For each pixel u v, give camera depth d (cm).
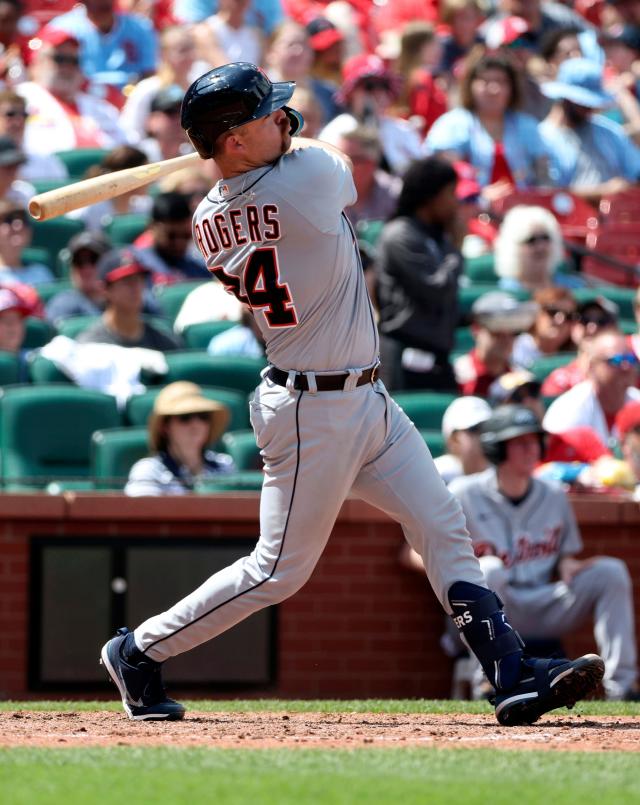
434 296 2964
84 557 2520
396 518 1443
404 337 2981
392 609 2573
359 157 3612
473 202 3756
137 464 2603
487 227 3847
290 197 1320
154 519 2530
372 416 1386
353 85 4038
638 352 3241
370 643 2567
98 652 2522
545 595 2503
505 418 2512
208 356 2983
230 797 1013
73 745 1309
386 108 4075
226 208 1349
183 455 2609
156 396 2856
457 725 1517
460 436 2645
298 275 1344
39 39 4466
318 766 1162
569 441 2823
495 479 2538
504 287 3575
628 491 2712
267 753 1236
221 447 2792
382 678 2566
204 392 2838
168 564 2538
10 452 2747
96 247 3212
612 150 4206
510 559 2516
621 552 2647
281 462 1395
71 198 1355
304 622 2556
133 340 3011
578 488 2698
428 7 4925
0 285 3045
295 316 1356
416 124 4447
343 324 1361
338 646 2561
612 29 5131
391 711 1694
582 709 1706
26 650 2500
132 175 1410
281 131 1339
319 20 4359
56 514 2503
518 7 4975
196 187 3466
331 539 2569
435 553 1438
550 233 3575
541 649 2516
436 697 2575
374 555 2575
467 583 1440
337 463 1381
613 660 2488
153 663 1502
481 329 3038
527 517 2531
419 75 4484
